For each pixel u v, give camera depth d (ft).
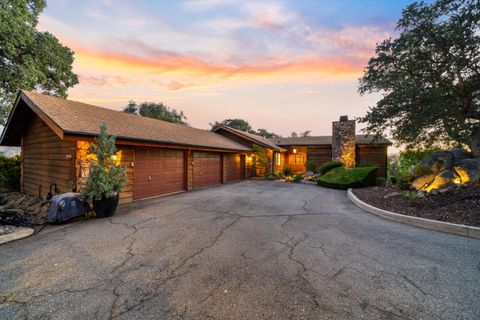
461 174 20.58
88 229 14.60
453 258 10.10
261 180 49.90
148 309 6.68
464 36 19.77
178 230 14.44
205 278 8.48
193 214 18.75
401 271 8.95
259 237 13.16
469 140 24.91
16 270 9.15
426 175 23.65
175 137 30.71
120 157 22.99
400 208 18.51
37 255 10.62
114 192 17.81
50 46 42.73
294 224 15.88
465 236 12.94
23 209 21.39
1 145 31.99
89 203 17.79
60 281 8.30
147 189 26.58
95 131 19.43
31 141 28.84
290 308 6.68
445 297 7.19
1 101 39.06
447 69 22.00
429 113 22.25
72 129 17.65
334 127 54.24
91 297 7.30
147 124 32.24
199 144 32.68
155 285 8.00
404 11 23.38
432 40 22.02
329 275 8.68
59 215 15.38
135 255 10.61
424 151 32.17
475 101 23.32
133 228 14.85
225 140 49.75
